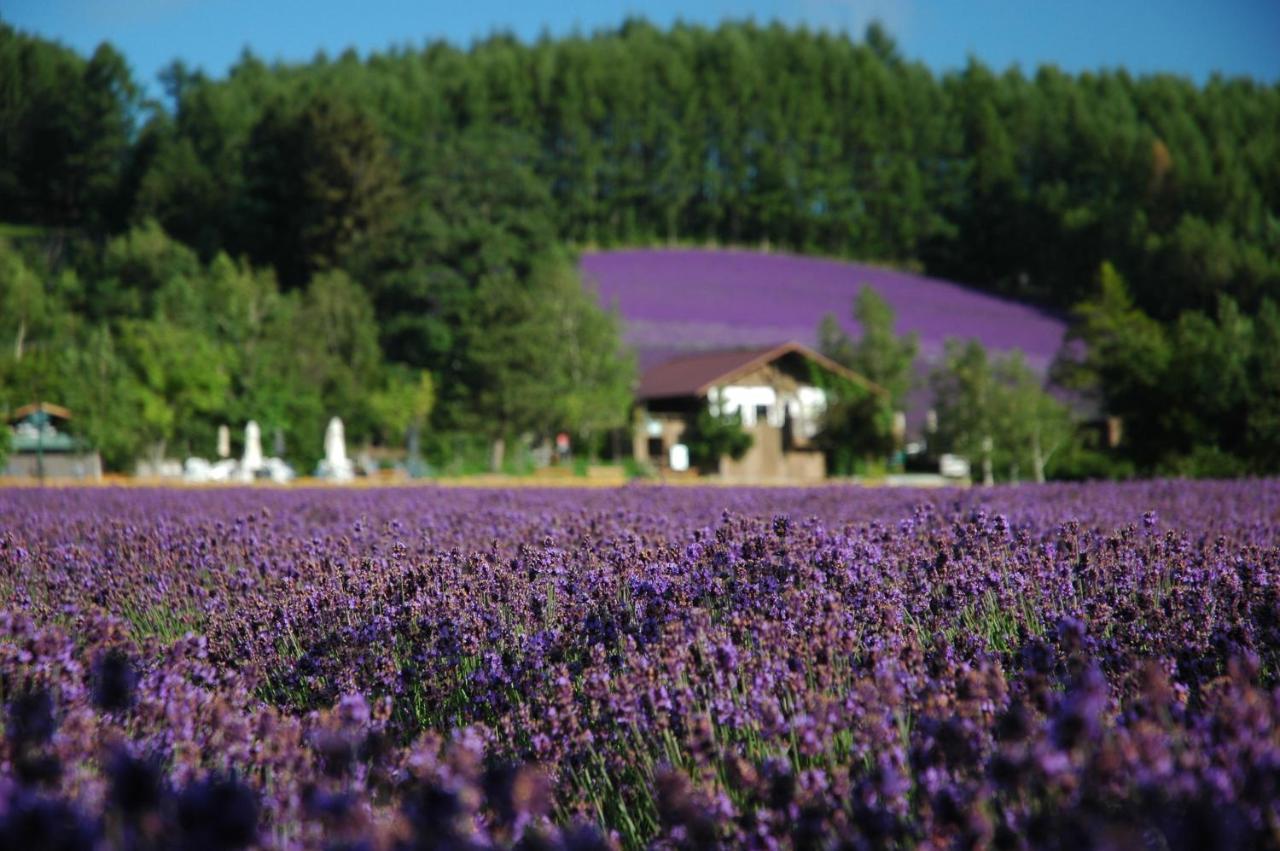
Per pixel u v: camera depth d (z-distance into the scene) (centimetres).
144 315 7162
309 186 8675
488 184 7475
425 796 262
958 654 430
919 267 13188
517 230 7506
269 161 9244
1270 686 423
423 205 7550
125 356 4103
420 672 489
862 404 4891
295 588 615
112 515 1214
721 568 521
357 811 250
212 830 201
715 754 334
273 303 5397
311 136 8894
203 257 8975
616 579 536
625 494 1518
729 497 1379
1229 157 11738
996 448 3912
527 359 5012
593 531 764
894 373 5622
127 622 536
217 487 2127
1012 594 535
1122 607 484
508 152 7688
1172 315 9638
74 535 920
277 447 4784
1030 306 10450
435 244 7144
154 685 381
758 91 14612
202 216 9525
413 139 10588
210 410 4338
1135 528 655
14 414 4384
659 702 369
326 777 318
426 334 6888
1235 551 657
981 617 534
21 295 6462
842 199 13450
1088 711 267
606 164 13525
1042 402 3934
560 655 464
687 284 9419
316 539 766
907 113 14300
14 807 196
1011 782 266
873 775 291
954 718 313
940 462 5184
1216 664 435
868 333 5666
